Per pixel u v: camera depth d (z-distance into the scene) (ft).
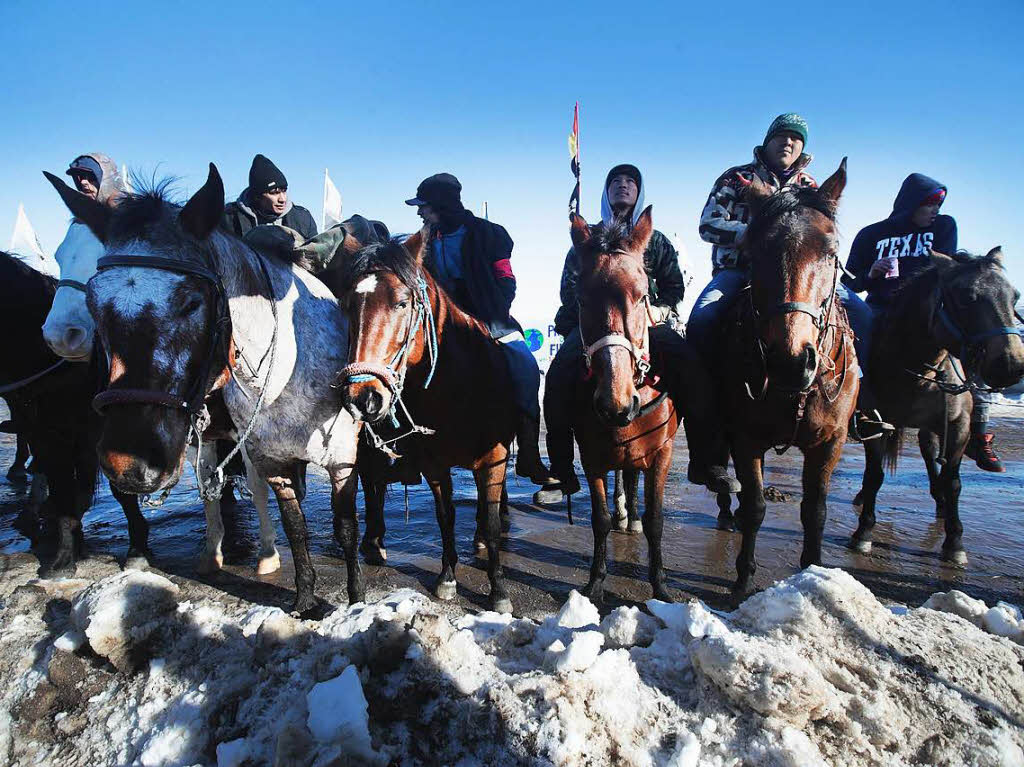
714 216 15.29
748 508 12.90
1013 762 6.64
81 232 12.77
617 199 14.55
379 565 16.10
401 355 10.79
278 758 6.31
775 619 8.77
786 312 10.45
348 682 7.22
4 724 8.73
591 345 10.86
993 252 14.55
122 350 8.53
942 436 15.31
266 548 15.58
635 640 9.14
